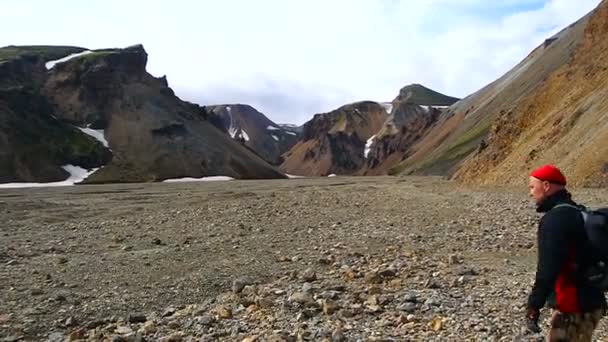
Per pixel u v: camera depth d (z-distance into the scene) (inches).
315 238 844.6
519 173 2118.6
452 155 6668.3
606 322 379.6
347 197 1798.7
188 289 530.3
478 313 413.7
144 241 863.1
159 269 627.5
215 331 396.5
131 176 6983.3
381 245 760.3
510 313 410.0
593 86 2206.0
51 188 4190.5
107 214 1418.6
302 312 422.3
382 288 500.4
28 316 446.0
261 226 1019.9
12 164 6230.3
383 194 1941.4
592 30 2696.9
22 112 7037.4
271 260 665.6
